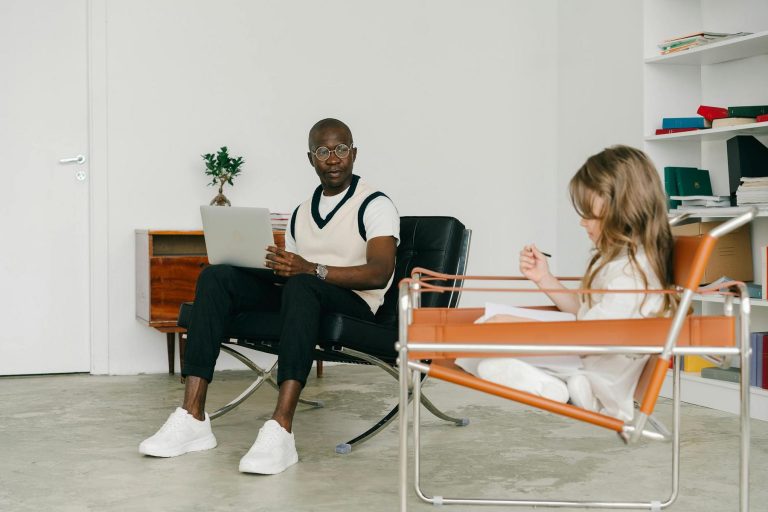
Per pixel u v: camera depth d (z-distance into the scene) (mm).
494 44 4684
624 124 4180
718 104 3912
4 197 3953
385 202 2732
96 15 3977
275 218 3986
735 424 3102
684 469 2469
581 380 1745
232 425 2979
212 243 2740
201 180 4160
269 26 4254
